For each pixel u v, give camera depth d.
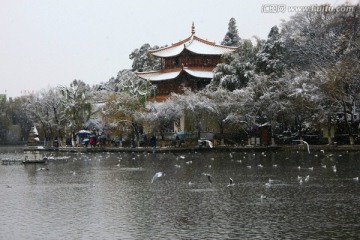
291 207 32.06
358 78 86.00
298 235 24.70
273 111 99.19
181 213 30.81
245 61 125.38
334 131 102.81
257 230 25.89
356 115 96.06
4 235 25.80
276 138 108.81
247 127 106.31
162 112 111.25
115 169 63.91
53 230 26.77
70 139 137.50
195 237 24.70
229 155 88.31
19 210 32.72
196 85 139.75
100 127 127.19
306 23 120.31
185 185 44.47
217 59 146.12
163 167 65.44
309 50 115.00
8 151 145.38
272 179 47.44
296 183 43.97
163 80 141.12
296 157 77.25
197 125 111.50
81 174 57.41
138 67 193.25
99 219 29.45
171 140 118.06
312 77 97.19
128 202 35.41
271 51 117.50
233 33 176.50
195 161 75.12
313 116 92.50
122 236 25.23
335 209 31.08
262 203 33.78
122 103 115.50
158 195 38.53
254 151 96.62
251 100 102.12
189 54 143.25
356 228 25.95
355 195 36.38
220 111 107.31
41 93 149.00
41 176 55.84
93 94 149.75
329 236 24.41
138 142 115.81
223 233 25.39
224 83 116.56
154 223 28.09
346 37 106.44
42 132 151.25
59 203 35.41
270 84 103.31
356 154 78.44
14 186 45.91
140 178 51.62
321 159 71.25
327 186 41.47
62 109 140.50
